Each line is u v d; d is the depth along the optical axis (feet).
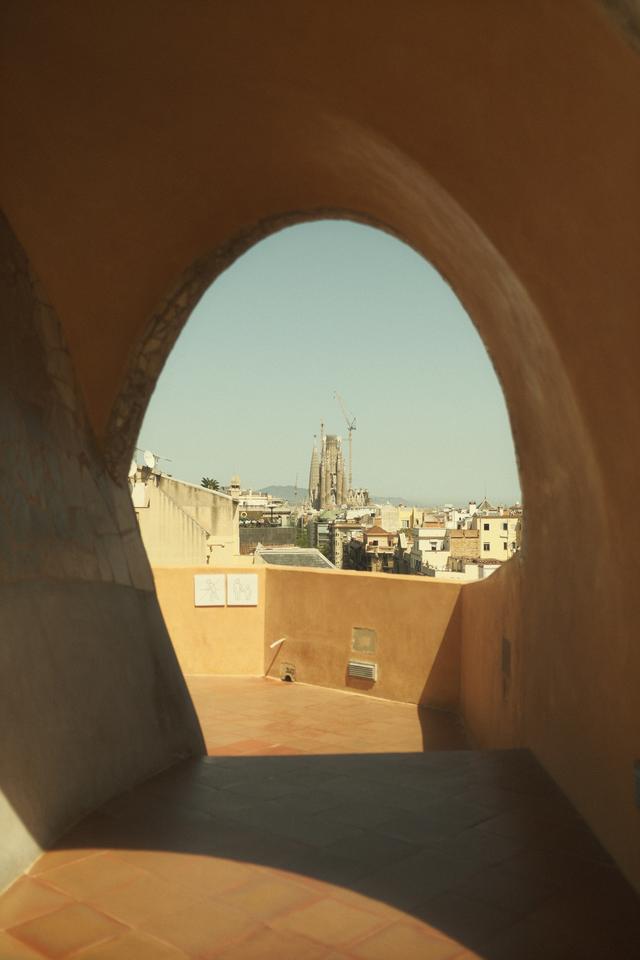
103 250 16.90
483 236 12.72
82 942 9.05
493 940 9.20
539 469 16.22
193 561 64.08
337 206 19.33
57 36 12.21
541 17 7.59
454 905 10.06
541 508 16.38
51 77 13.03
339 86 12.23
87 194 15.71
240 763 16.79
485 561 163.94
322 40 11.18
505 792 14.74
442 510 516.32
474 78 9.44
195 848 11.87
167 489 73.31
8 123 13.42
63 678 13.32
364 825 13.00
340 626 32.78
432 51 9.68
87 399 17.65
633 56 6.82
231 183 17.85
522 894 10.40
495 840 12.32
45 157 14.43
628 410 9.81
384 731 26.86
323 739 25.53
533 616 17.39
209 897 10.23
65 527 14.85
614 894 10.41
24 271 15.16
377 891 10.47
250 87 13.80
